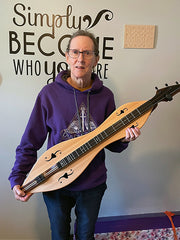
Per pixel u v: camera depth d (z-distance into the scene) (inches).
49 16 42.1
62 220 37.6
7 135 47.1
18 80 44.5
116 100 48.4
